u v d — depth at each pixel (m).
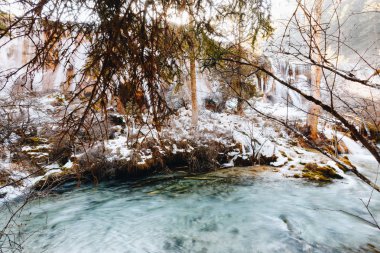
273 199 7.49
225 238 5.58
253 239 5.46
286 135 13.09
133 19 1.74
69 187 8.52
